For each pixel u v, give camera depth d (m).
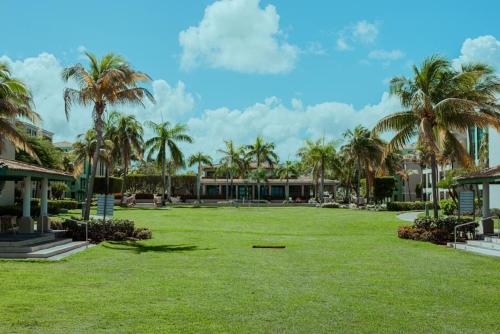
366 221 36.38
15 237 18.61
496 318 8.75
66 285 11.25
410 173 92.25
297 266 14.89
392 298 10.29
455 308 9.48
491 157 38.44
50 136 74.81
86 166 82.19
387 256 17.47
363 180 81.12
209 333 7.57
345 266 14.94
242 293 10.60
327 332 7.74
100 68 23.00
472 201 22.38
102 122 22.88
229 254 17.72
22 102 23.03
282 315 8.73
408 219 38.16
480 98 24.20
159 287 11.17
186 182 86.81
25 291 10.46
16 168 18.77
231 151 79.19
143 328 7.78
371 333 7.73
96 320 8.22
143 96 22.95
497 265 15.23
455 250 19.25
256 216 42.97
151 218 38.84
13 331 7.53
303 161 74.62
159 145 64.50
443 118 22.55
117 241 21.59
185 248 19.59
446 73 23.34
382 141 60.84
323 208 60.34
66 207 50.16
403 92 23.84
